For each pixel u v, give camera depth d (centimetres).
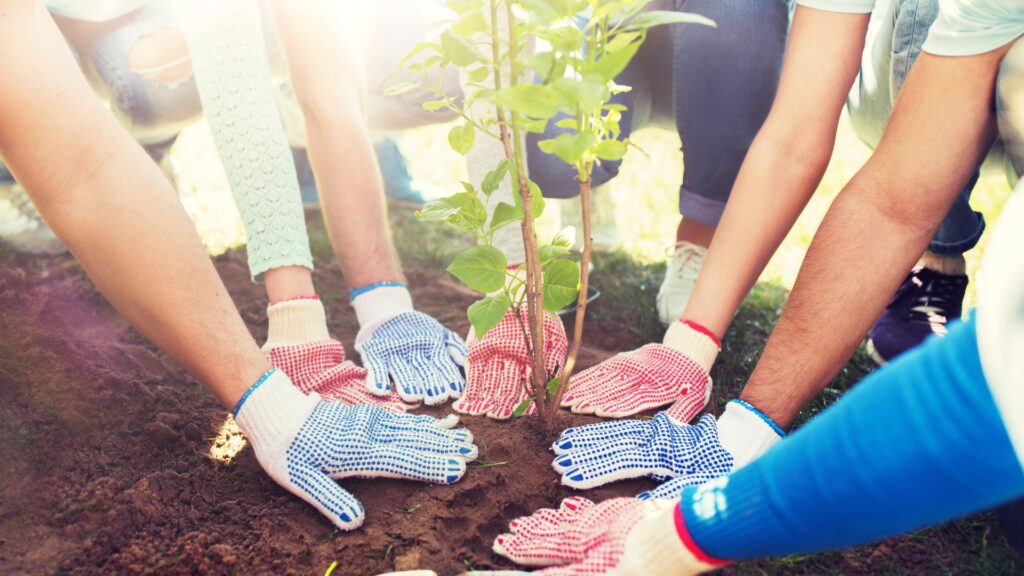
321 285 280
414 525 161
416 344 210
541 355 178
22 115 142
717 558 129
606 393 199
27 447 174
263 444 167
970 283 274
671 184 393
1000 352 96
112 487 166
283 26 203
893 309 235
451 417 189
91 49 245
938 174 157
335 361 201
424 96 267
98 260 154
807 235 329
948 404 104
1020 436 95
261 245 196
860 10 175
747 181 191
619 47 145
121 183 151
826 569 161
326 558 155
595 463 173
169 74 251
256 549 156
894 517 111
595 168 254
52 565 151
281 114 315
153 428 184
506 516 168
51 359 197
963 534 172
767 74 223
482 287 166
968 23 148
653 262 311
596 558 142
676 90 229
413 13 254
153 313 158
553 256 168
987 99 152
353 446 169
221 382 165
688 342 200
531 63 131
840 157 416
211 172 378
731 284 196
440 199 165
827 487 112
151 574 150
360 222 213
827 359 171
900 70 202
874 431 109
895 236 163
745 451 173
